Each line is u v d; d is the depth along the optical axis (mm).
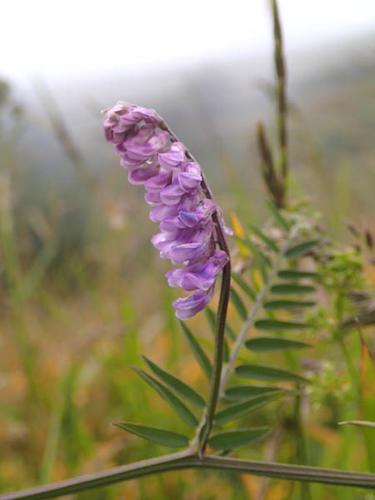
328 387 169
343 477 130
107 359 273
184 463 137
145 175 117
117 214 325
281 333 204
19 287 287
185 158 116
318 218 189
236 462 135
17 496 141
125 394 255
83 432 249
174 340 258
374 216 301
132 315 269
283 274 176
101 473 140
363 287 179
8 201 295
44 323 332
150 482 230
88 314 331
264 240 181
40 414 273
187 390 143
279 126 210
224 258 117
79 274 341
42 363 297
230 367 155
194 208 115
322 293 195
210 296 119
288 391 152
